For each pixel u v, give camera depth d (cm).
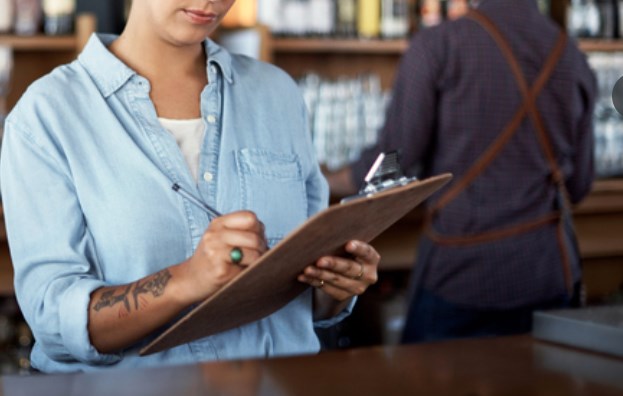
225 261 157
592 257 456
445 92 283
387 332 404
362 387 145
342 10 415
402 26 422
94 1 392
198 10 177
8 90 376
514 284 286
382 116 423
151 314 165
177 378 147
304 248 150
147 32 184
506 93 283
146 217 175
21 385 143
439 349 170
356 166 306
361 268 168
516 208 285
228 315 161
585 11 441
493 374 154
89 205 175
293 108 201
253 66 200
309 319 195
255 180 188
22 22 373
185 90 188
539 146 287
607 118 429
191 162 185
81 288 168
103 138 178
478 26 283
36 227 173
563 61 288
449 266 288
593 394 145
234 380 147
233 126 189
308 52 441
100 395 138
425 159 296
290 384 146
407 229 395
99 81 181
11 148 175
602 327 167
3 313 374
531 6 288
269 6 404
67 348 171
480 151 284
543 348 171
